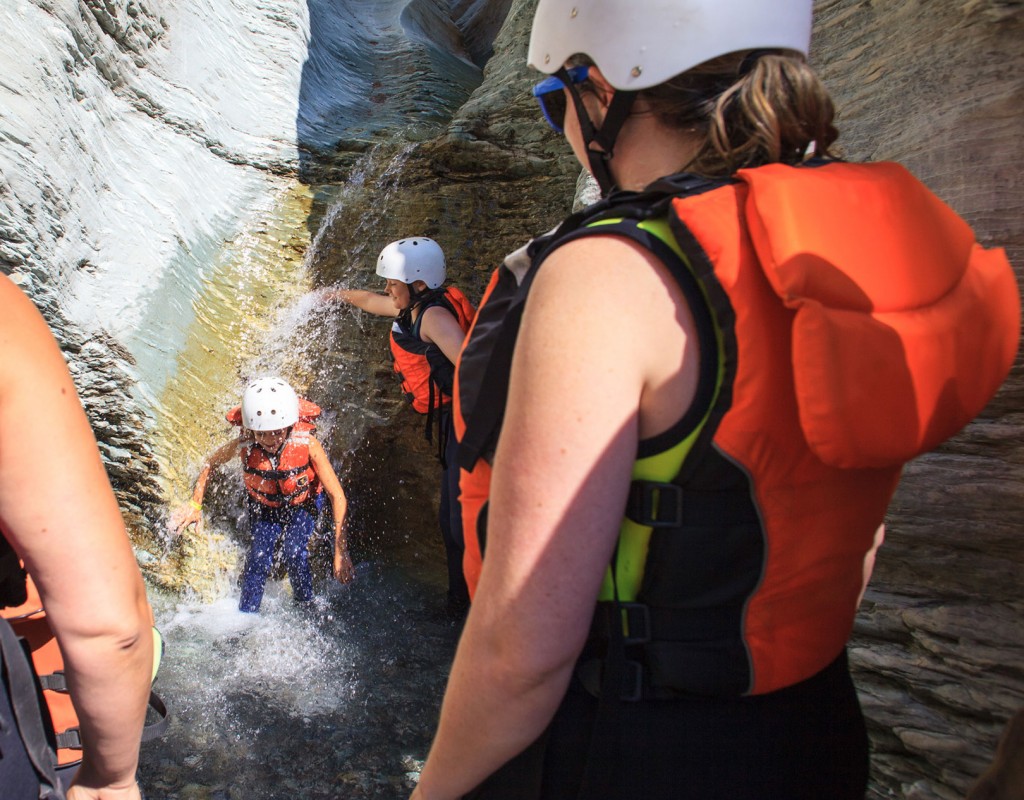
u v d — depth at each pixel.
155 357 4.68
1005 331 0.95
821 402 0.77
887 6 3.02
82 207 4.51
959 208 2.42
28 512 0.93
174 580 4.41
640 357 0.81
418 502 5.14
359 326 5.47
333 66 8.02
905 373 0.81
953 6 2.62
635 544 0.90
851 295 0.81
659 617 0.91
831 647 0.96
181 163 5.66
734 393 0.82
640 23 0.92
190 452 4.62
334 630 4.15
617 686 0.91
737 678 0.90
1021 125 2.28
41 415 0.94
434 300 3.80
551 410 0.80
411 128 6.93
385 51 8.54
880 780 2.21
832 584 0.93
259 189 6.24
